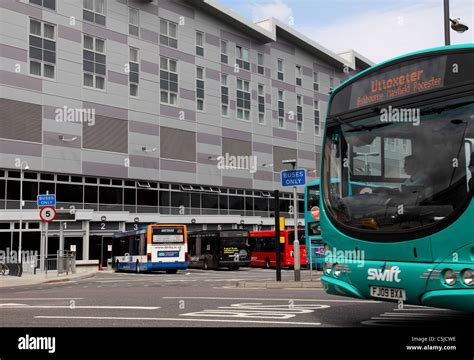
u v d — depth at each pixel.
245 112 50.38
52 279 24.52
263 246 40.34
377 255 6.75
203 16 47.41
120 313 9.28
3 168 33.62
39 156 35.28
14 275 27.44
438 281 6.05
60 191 36.72
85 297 13.14
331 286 7.50
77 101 37.59
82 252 37.44
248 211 50.59
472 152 5.98
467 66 6.27
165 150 43.25
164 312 9.31
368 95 7.35
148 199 42.25
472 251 5.85
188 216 44.72
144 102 41.94
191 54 46.03
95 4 39.41
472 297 5.78
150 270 32.97
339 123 7.69
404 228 6.46
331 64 61.12
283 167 53.78
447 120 6.32
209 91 47.25
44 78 35.81
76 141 37.38
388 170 6.84
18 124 34.31
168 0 44.56
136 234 34.09
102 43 39.66
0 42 33.69
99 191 39.03
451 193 6.08
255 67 51.72
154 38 43.22
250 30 50.44
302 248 37.12
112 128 39.62
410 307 9.74
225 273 31.72
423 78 6.67
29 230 34.69
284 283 16.33
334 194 7.57
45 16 36.19
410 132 6.67
